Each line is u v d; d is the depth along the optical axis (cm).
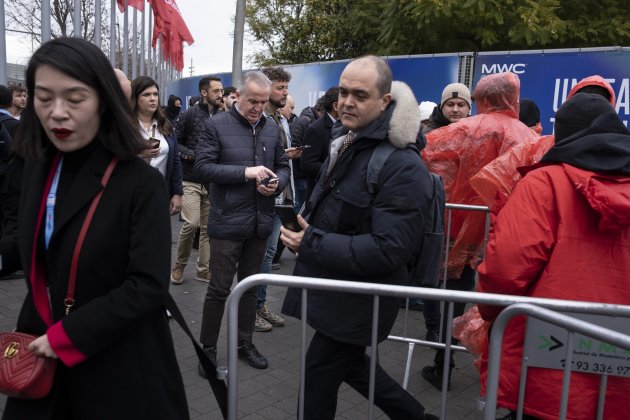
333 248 202
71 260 152
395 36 1383
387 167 200
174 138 420
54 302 155
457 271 361
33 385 145
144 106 391
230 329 194
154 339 164
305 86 1015
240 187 346
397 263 199
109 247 153
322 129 469
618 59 699
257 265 368
